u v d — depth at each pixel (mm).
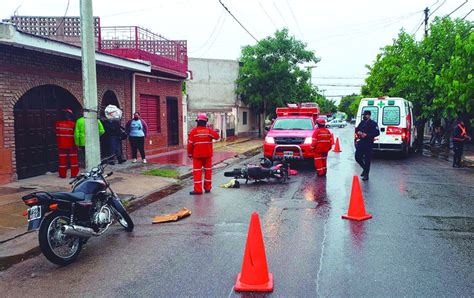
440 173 13562
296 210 8328
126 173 12906
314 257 5641
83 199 5996
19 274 5340
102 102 14922
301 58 31016
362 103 17875
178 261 5625
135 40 16250
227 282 4902
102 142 15297
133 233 6984
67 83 12641
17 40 9602
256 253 4688
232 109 32781
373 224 7273
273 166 11938
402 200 9266
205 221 7625
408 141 18000
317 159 12750
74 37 15320
